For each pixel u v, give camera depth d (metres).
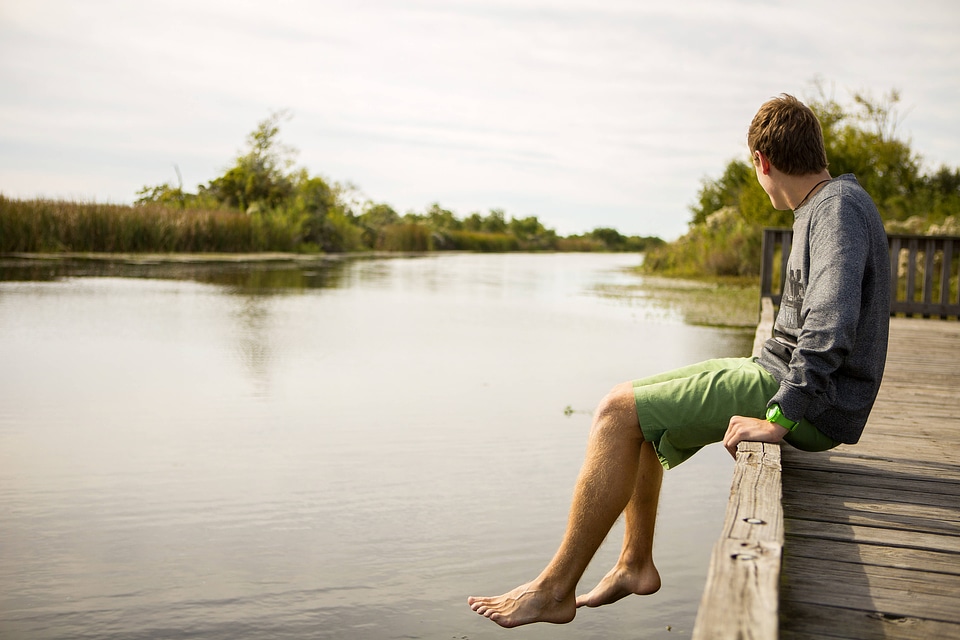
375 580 2.47
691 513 3.13
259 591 2.37
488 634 2.18
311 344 7.36
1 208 20.52
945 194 20.02
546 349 7.52
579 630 2.23
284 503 3.12
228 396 5.02
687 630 2.24
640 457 2.27
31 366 5.79
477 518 3.02
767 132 2.16
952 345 5.98
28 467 3.47
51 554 2.58
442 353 7.10
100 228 22.31
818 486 2.41
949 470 2.59
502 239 59.62
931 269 7.76
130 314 8.95
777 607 1.25
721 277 20.75
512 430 4.37
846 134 19.33
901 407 3.66
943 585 1.75
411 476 3.50
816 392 1.90
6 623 2.13
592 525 2.10
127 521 2.89
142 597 2.30
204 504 3.08
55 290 11.34
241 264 21.56
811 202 2.06
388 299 12.53
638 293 15.51
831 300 1.89
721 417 2.09
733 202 25.38
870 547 1.95
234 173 32.66
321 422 4.43
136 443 3.90
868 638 1.53
